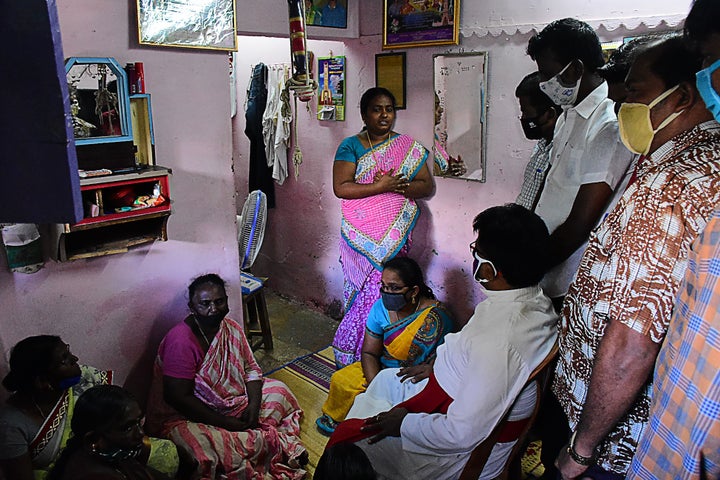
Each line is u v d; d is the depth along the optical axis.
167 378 2.02
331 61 3.15
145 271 2.13
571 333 1.26
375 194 2.66
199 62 2.13
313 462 2.22
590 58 1.64
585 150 1.67
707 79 0.87
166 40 2.00
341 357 2.78
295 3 1.79
